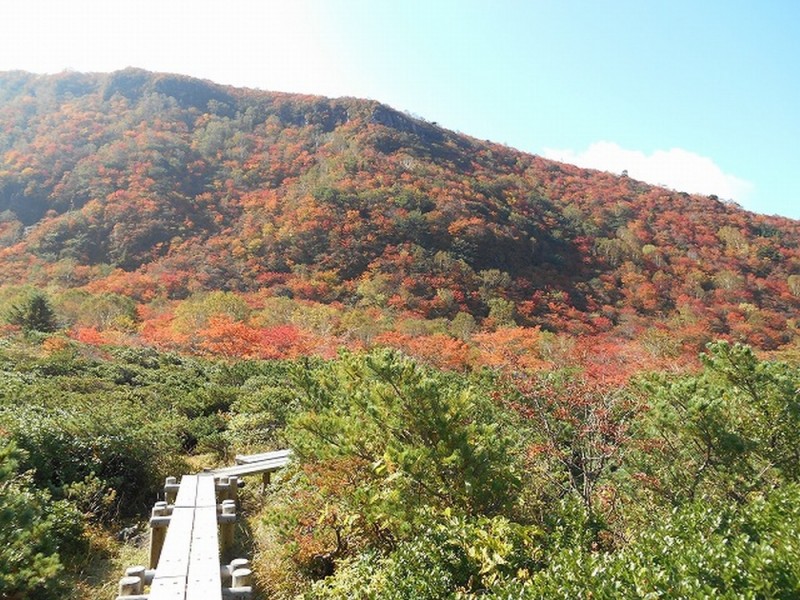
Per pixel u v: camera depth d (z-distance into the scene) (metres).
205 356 26.50
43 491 5.90
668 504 4.96
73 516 5.81
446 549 3.80
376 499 4.66
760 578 2.69
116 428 7.60
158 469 7.83
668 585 2.64
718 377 5.87
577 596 2.74
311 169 82.12
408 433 4.97
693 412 5.08
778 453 5.23
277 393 12.65
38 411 8.52
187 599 3.93
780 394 5.36
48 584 4.28
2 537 4.01
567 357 21.98
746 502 4.92
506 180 88.38
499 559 3.53
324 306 42.72
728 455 5.06
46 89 108.06
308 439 5.90
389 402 4.87
